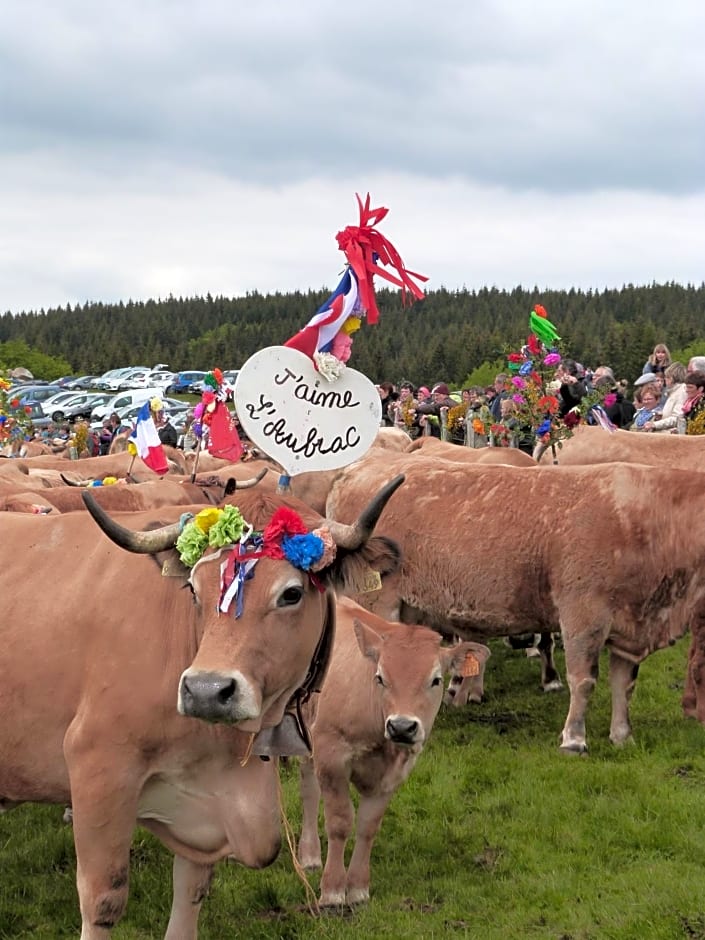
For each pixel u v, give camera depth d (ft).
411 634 22.40
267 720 15.81
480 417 57.62
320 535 15.60
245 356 468.34
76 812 16.11
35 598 17.04
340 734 21.91
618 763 29.37
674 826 24.88
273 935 20.44
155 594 16.39
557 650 42.45
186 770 16.44
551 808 26.37
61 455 95.14
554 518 31.09
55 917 21.20
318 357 17.97
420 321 458.09
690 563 30.50
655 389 56.59
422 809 26.58
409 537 32.65
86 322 561.84
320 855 23.89
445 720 33.88
